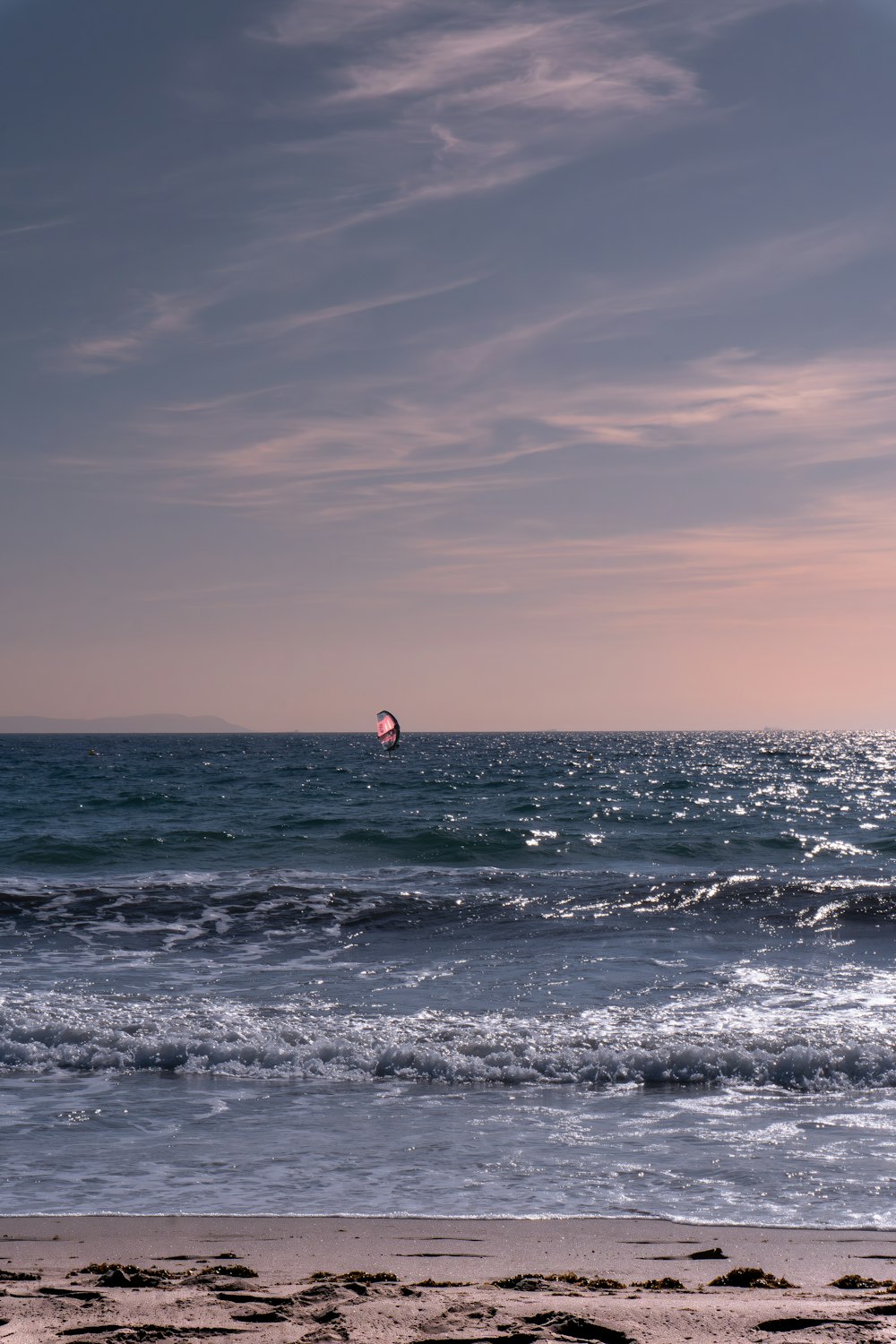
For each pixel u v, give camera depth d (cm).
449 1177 775
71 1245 626
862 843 3225
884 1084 1044
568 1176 776
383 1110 959
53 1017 1264
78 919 1984
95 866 2686
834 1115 945
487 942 1797
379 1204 716
